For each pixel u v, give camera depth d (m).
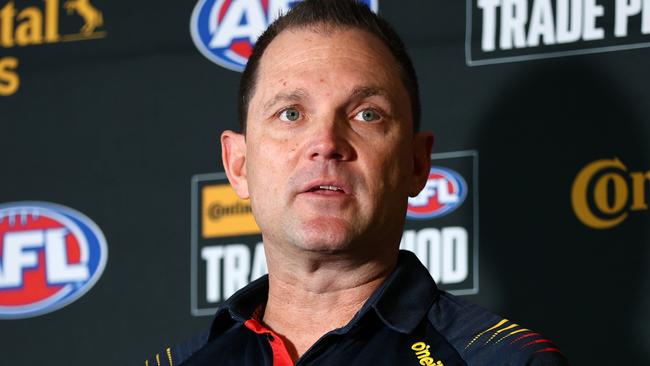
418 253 11.20
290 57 8.50
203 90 11.91
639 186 10.84
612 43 11.08
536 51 11.22
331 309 8.35
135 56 12.11
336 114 8.23
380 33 8.71
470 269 11.08
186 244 11.71
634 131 10.93
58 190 12.09
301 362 7.98
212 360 8.56
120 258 11.84
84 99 12.15
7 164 12.21
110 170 11.99
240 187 9.05
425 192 11.26
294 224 8.05
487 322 8.09
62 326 11.87
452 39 11.40
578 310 10.80
